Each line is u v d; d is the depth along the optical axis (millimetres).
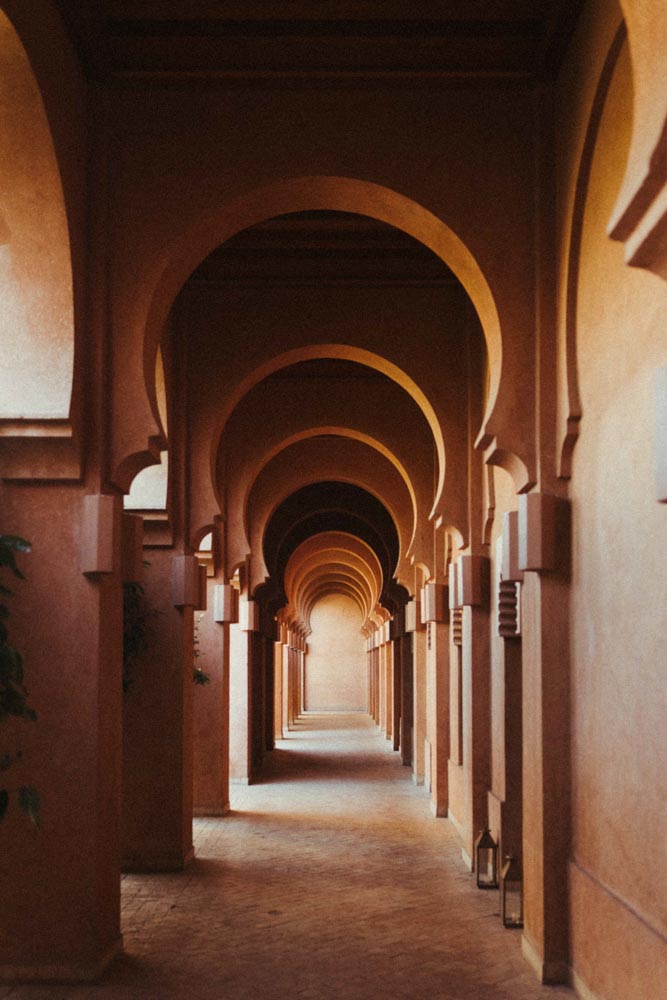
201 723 14578
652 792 5453
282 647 29812
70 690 7277
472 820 10984
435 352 12164
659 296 5441
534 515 7426
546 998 6738
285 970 7363
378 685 34531
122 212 7879
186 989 6926
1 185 7062
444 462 11836
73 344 7309
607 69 6477
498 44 7672
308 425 15516
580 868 6879
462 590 11328
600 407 6680
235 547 15180
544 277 7715
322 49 7781
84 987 6961
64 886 7137
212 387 11992
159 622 11000
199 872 10680
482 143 7957
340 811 14945
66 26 7211
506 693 9898
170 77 7867
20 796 6207
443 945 8008
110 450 7672
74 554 7383
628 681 5922
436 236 8195
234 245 11227
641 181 3920
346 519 25391
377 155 7941
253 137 7957
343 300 12258
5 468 7391
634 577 5836
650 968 5305
